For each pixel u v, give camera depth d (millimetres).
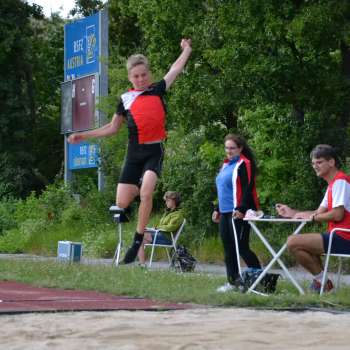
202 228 42719
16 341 12398
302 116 41656
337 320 15281
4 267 28109
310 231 36719
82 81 57594
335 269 32312
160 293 19422
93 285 21609
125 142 53156
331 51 40312
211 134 45312
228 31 39281
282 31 37844
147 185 17188
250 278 20625
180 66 18016
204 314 16016
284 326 14289
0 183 72750
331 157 20016
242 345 12102
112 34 71438
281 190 41875
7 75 77188
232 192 21453
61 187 59281
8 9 76938
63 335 12930
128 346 11797
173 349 11633
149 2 46281
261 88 39094
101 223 50844
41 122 81938
